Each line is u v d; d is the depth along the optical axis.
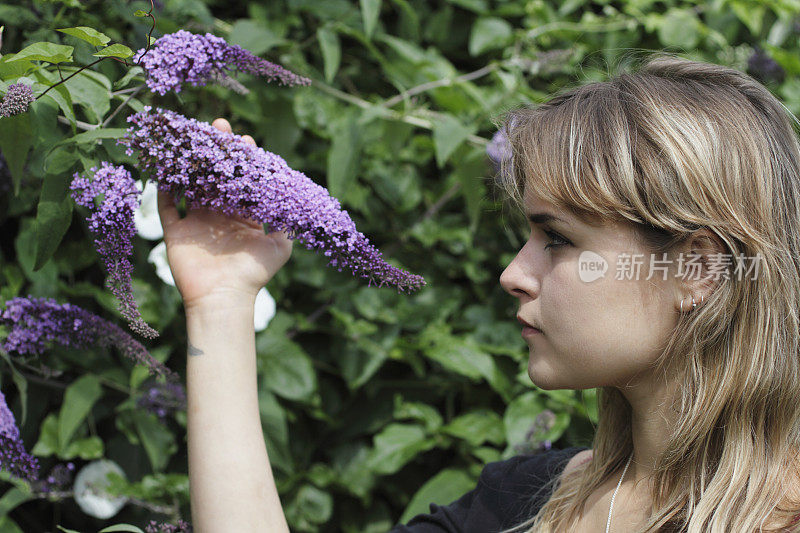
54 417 1.71
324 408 1.99
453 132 1.74
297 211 0.85
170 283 1.67
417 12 2.16
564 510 1.02
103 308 1.79
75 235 1.73
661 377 0.89
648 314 0.86
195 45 0.91
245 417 0.89
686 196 0.82
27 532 1.79
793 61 2.21
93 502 1.65
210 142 0.86
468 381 2.00
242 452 0.87
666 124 0.84
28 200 1.62
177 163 0.87
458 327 2.04
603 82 0.93
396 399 1.97
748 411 0.85
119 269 0.86
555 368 0.90
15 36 1.39
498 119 1.06
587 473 1.04
